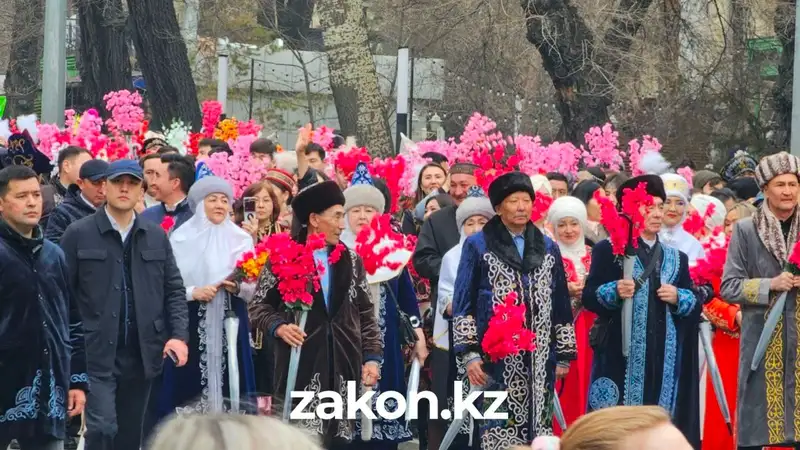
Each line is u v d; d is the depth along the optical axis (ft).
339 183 46.73
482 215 39.24
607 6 93.61
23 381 31.37
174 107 94.22
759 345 37.40
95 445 35.88
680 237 42.83
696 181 60.18
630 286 37.35
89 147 51.65
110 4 101.35
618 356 37.93
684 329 38.29
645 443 12.67
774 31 100.32
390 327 37.22
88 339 36.09
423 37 129.39
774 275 37.70
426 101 131.95
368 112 84.28
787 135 95.91
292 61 142.61
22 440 31.86
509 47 118.01
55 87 69.26
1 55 151.64
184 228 38.60
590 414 13.06
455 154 58.49
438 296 39.27
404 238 37.24
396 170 43.96
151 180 42.93
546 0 83.87
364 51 84.53
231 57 136.77
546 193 47.47
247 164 49.21
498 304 35.04
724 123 99.35
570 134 84.89
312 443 11.32
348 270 35.29
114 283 36.42
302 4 164.96
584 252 42.73
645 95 104.73
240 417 11.37
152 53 93.35
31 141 46.16
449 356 36.81
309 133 46.91
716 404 41.52
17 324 31.32
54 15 69.21
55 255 32.22
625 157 71.72
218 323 37.86
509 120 119.24
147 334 36.58
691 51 103.60
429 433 39.32
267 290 35.09
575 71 83.97
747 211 45.85
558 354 35.73
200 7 142.92
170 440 11.17
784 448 40.14
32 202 31.60
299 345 34.45
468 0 107.24
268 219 43.14
